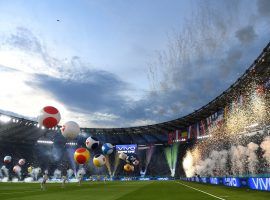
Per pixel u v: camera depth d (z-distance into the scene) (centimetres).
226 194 2094
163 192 2548
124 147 9700
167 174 9350
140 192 2605
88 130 10200
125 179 9056
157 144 10094
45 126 1988
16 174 8388
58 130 9694
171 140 8956
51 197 2088
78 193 2522
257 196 1856
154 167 9744
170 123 8819
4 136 8562
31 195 2288
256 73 4856
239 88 5544
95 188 3391
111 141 10800
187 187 3309
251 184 2558
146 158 10038
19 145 9269
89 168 10038
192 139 8444
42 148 9919
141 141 10494
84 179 9062
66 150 10338
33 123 8275
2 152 8619
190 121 8394
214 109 7088
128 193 2491
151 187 3522
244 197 1811
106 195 2267
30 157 9381
